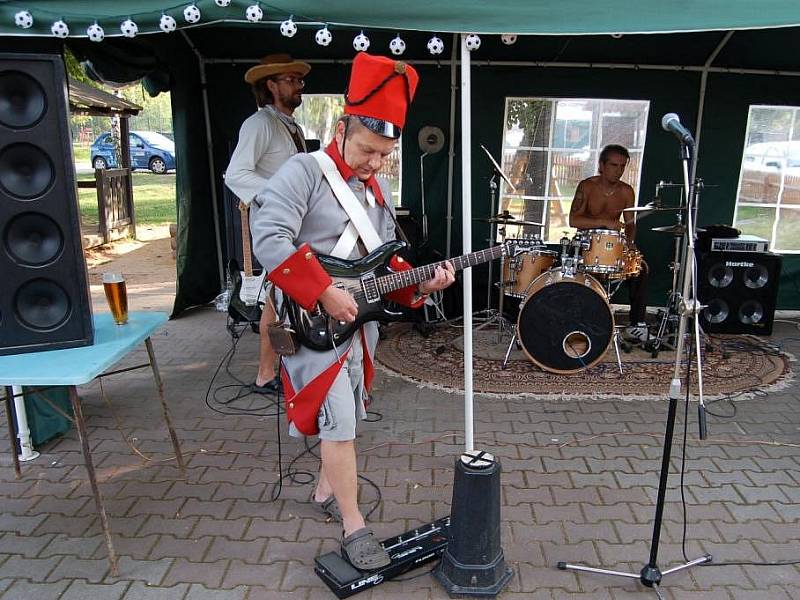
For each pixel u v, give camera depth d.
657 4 2.19
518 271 4.37
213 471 2.90
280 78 3.40
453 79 5.22
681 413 3.60
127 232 10.16
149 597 2.08
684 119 5.34
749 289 5.07
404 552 2.21
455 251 5.60
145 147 20.77
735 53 5.06
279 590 2.12
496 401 3.75
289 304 2.04
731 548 2.36
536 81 5.28
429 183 5.49
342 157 2.07
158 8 2.29
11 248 2.08
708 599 2.09
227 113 5.49
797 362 4.50
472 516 2.04
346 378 2.12
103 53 4.11
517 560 2.28
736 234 5.16
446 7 2.21
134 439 3.21
